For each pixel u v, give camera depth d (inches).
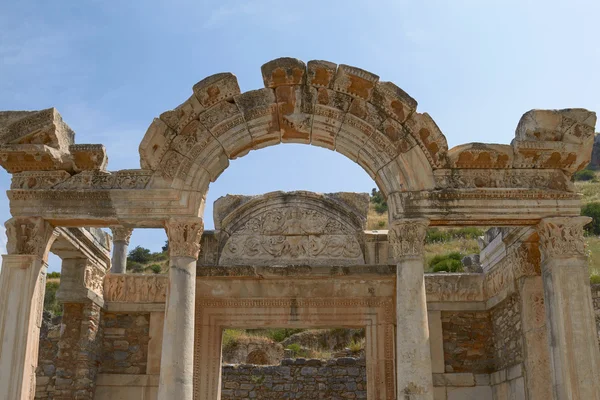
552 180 513.7
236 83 513.3
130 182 509.0
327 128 517.0
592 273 1321.4
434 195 500.1
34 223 500.4
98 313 671.8
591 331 477.1
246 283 695.1
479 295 694.5
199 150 508.1
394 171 506.3
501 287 645.9
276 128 519.5
